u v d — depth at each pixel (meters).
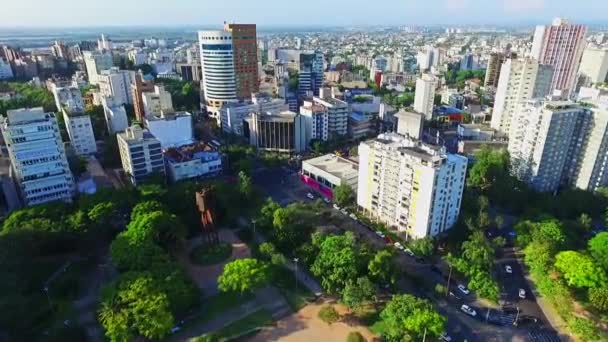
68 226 173.12
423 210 179.00
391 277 151.88
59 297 151.62
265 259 172.25
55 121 198.50
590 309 146.75
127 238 162.50
